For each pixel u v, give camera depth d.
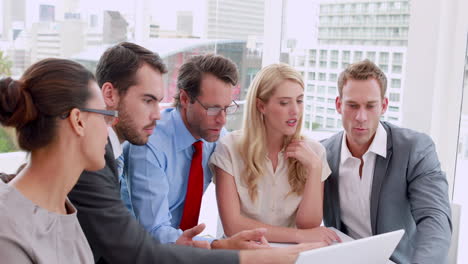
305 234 1.81
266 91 1.86
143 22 3.04
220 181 1.94
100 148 1.06
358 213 1.99
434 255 1.61
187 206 1.87
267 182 1.96
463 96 2.53
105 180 1.32
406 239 1.94
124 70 1.47
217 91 1.77
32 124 0.99
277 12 3.21
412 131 1.99
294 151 1.93
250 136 1.92
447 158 2.57
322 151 2.02
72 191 1.28
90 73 1.06
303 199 1.92
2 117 0.97
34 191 1.00
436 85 2.54
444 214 1.76
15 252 0.92
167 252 1.31
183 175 1.91
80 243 1.11
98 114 1.05
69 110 1.00
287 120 1.86
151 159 1.75
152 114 1.53
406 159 1.90
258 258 1.37
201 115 1.80
